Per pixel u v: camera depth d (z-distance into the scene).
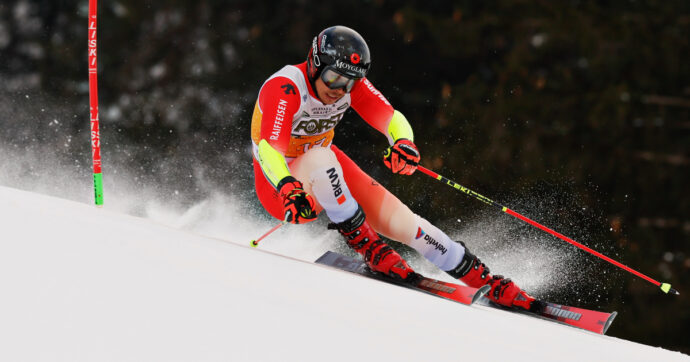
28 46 57.22
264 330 5.89
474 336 7.79
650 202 49.00
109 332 5.29
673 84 50.41
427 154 48.06
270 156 11.54
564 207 47.72
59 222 8.35
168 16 54.59
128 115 52.78
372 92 13.50
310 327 6.25
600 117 48.19
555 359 7.65
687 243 48.28
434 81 52.25
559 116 48.84
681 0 51.16
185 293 6.39
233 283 7.16
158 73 53.50
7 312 5.38
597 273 44.38
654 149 49.44
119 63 55.16
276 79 12.41
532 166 47.56
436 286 11.94
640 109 49.62
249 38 53.41
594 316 11.86
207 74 53.16
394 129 13.34
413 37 50.84
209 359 5.12
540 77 49.56
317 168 12.35
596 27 50.12
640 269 46.81
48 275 6.21
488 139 48.34
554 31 49.56
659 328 45.09
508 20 50.59
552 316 12.41
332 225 13.09
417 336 6.95
